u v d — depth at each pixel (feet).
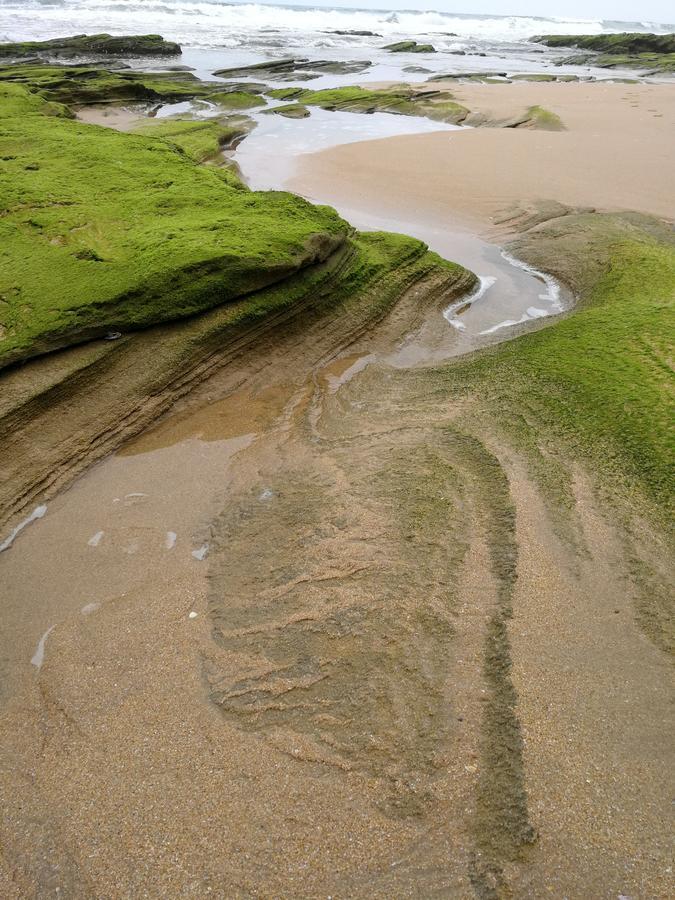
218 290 34.50
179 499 27.81
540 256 54.34
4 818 16.81
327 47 208.13
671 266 47.78
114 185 46.34
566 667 19.39
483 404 31.96
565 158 77.36
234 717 18.83
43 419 29.19
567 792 16.33
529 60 196.44
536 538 23.75
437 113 107.96
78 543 25.73
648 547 23.43
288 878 15.25
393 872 15.24
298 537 24.75
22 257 35.81
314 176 73.61
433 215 63.21
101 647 21.25
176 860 15.74
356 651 20.17
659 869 14.93
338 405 34.01
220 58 172.86
